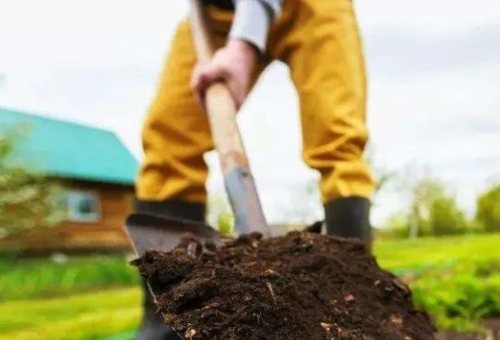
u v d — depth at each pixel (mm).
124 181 19531
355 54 2020
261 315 1201
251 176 1755
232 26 2057
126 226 1618
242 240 1557
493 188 18281
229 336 1159
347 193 1839
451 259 5027
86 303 5527
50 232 16422
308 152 1967
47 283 10008
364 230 1839
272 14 1979
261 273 1329
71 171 18250
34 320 4234
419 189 19188
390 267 5168
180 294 1240
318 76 1974
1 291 9352
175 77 2207
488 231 18078
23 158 14875
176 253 1399
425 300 2781
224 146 1773
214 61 1908
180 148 2172
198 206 2199
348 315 1335
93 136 21547
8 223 13977
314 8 2021
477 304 2793
